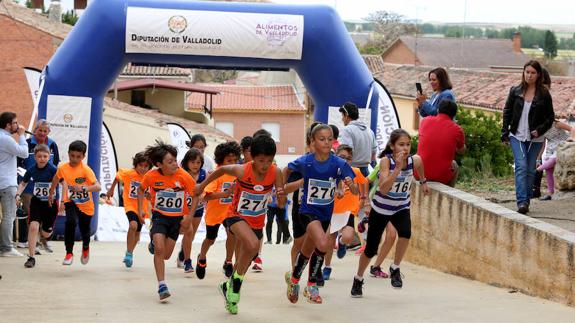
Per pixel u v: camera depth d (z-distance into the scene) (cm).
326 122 1619
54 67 1574
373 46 7825
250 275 1102
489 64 6631
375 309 833
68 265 1158
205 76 6762
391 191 891
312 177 814
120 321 766
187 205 938
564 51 10150
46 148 1115
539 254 898
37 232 1136
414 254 1226
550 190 1330
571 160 1284
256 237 794
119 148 3145
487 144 1727
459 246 1082
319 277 954
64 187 1109
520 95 1128
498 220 981
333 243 984
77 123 1579
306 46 1584
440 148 1168
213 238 1021
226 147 1009
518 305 848
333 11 1603
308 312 816
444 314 803
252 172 791
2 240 1216
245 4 1597
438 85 1234
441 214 1130
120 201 1969
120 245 1598
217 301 879
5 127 1140
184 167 1063
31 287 962
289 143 4931
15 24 3027
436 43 6812
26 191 1208
